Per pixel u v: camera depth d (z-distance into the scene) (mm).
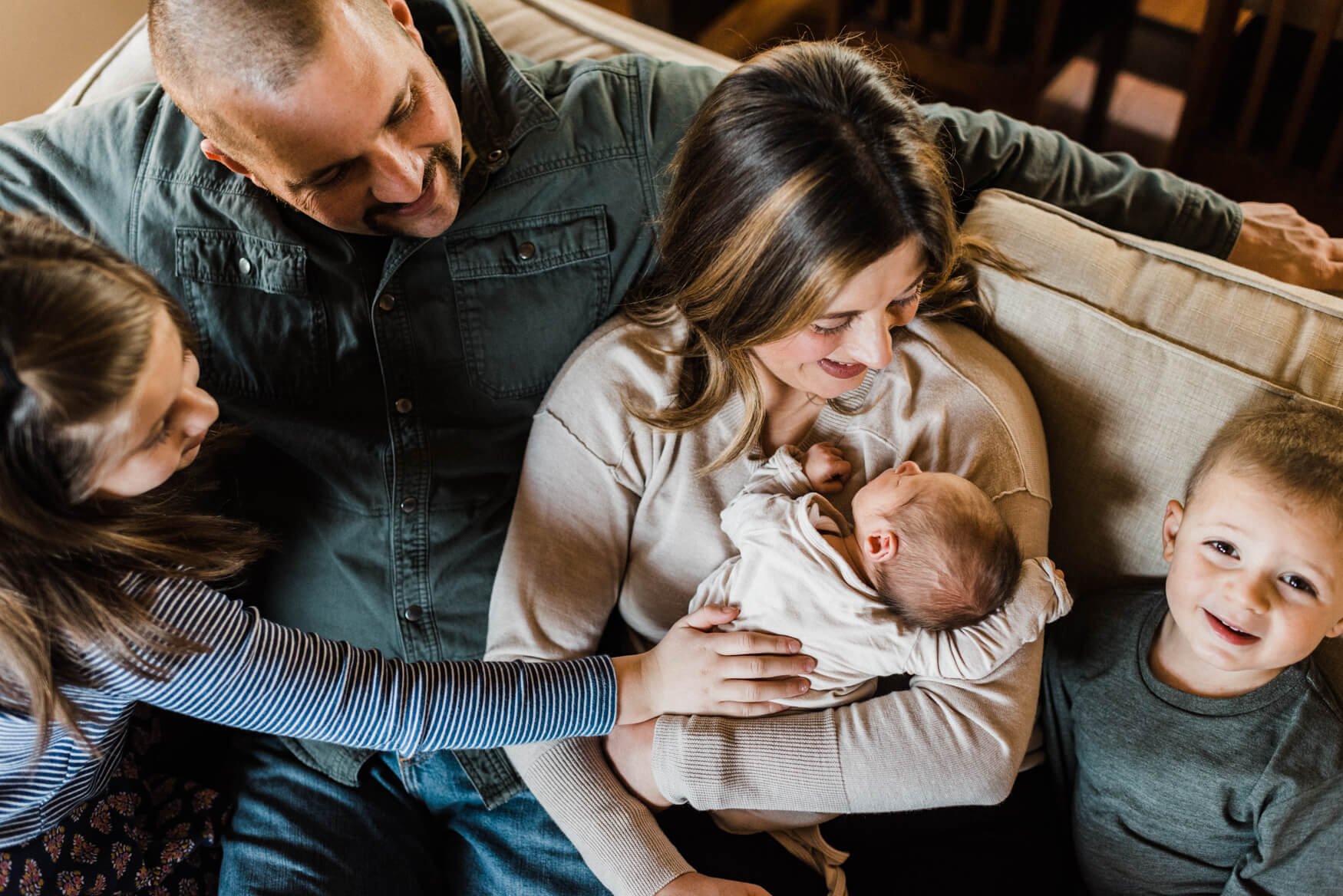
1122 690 1071
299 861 1115
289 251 1095
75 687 863
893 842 1131
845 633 1012
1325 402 991
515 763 1083
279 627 929
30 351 679
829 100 859
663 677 1024
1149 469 1090
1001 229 1142
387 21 915
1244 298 1047
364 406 1163
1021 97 2219
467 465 1182
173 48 857
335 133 882
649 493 1110
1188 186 1281
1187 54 2416
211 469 1142
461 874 1159
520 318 1156
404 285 1114
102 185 1123
